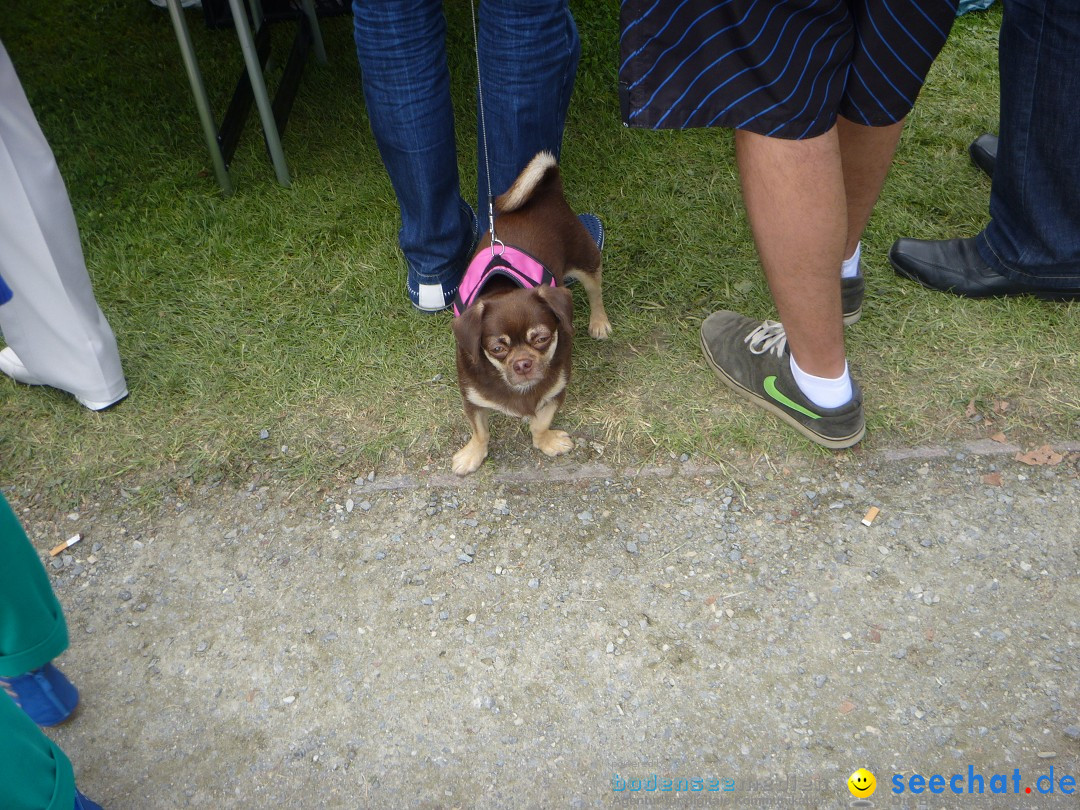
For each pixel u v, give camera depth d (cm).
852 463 257
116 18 515
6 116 217
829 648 213
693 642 217
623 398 281
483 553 240
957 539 235
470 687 211
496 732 202
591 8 470
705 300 316
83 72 465
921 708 200
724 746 196
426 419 278
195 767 200
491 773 195
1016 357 283
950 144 377
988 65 418
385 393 287
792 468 257
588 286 296
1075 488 245
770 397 263
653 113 203
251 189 377
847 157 246
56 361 268
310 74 449
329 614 228
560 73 279
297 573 238
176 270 338
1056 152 263
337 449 270
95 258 343
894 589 225
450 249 304
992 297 304
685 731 200
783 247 215
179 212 365
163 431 278
